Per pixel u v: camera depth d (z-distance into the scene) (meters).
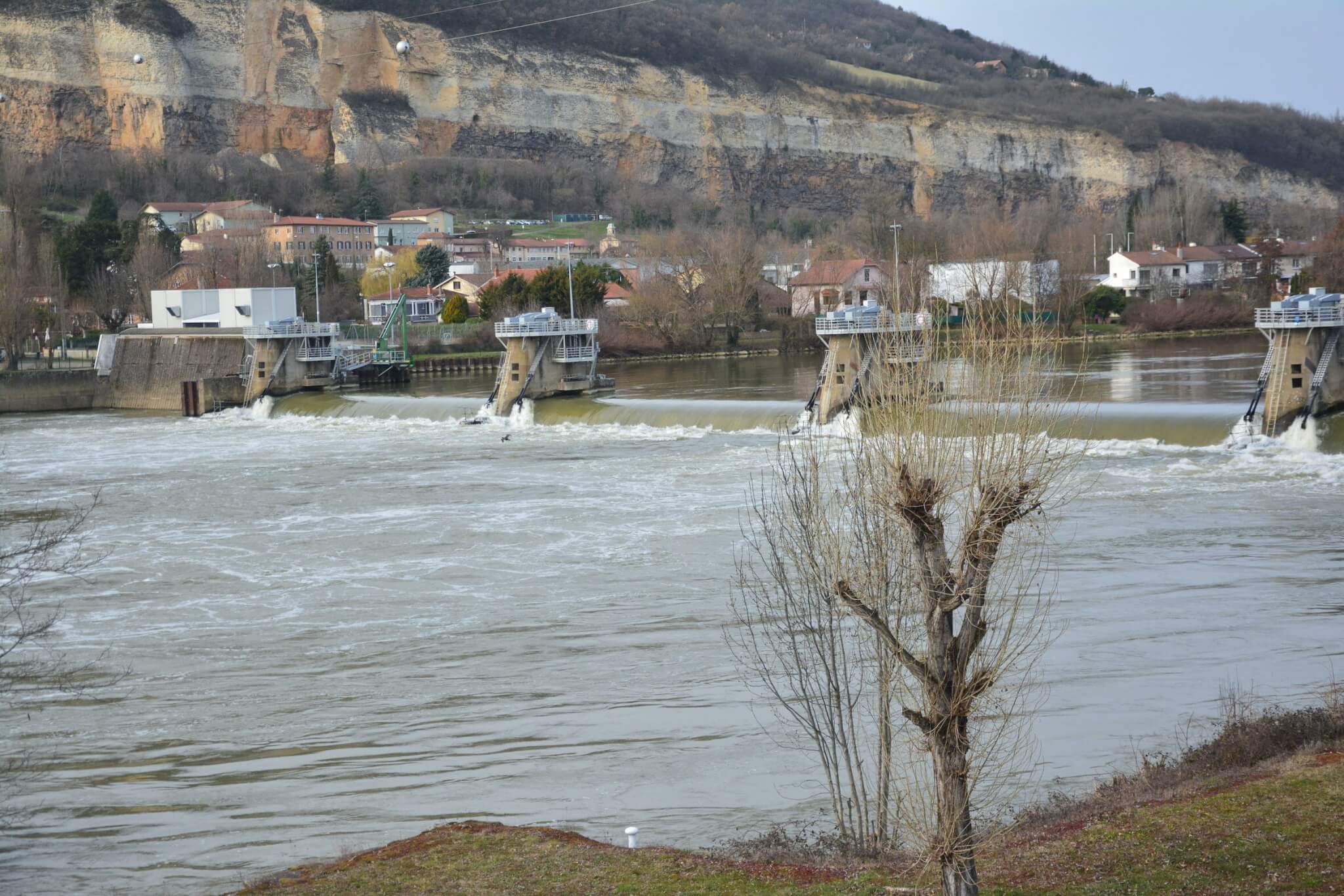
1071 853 21.88
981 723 30.08
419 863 23.84
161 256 178.12
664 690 35.38
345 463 81.31
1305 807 22.34
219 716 35.53
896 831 24.17
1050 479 20.33
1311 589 42.22
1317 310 66.19
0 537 60.62
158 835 27.34
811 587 27.67
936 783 20.59
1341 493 56.12
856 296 172.50
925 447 21.42
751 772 29.16
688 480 68.31
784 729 31.55
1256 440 66.81
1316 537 48.88
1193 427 69.88
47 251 171.38
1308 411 66.62
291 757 32.06
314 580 50.91
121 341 133.12
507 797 28.66
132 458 88.00
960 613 37.81
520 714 34.41
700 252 188.38
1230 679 33.84
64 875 25.33
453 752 31.83
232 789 30.03
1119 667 35.16
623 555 52.19
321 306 186.12
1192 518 52.75
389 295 194.12
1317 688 32.75
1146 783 25.55
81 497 72.12
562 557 52.53
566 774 29.81
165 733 34.22
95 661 41.03
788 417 85.00
